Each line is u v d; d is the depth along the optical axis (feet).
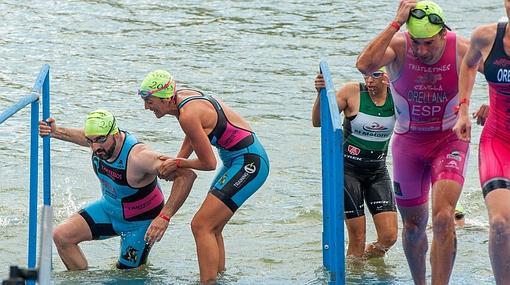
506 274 68.74
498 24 70.85
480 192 122.01
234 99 154.92
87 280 89.40
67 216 113.60
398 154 82.02
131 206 91.66
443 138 79.82
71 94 157.17
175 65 173.06
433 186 77.82
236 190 86.22
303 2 220.43
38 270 47.52
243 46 185.88
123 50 182.70
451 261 76.07
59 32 193.67
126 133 91.45
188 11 212.23
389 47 78.02
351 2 220.23
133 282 88.94
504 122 72.18
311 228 109.29
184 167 85.15
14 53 179.11
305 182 124.98
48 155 90.74
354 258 96.48
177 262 96.43
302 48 183.73
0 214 113.09
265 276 90.22
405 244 83.20
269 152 134.41
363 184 98.73
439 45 76.43
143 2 219.00
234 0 222.07
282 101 154.81
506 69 70.54
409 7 75.66
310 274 90.48
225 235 106.63
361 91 97.25
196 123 83.46
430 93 78.43
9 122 147.54
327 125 82.79
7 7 211.00
